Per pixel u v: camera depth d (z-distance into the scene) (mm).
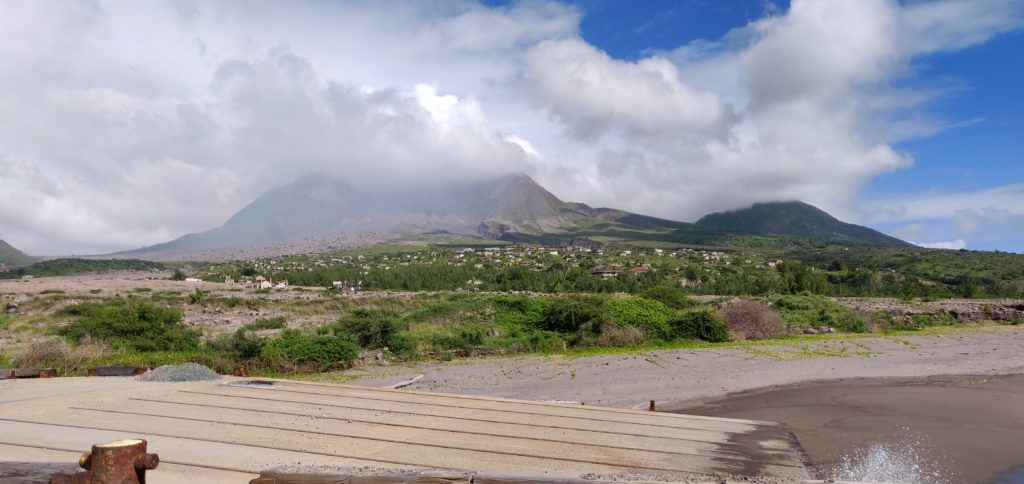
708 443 8016
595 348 27422
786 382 18281
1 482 4113
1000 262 115000
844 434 11859
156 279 79188
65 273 123625
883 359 22656
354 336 25625
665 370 20344
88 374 13367
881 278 88750
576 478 4668
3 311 36781
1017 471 9516
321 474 4723
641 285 79875
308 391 11047
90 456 3842
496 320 32156
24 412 8664
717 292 72250
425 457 6887
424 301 50219
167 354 21422
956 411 14023
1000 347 26328
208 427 8023
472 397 10945
